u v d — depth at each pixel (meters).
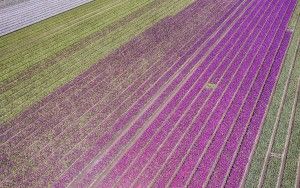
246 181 16.19
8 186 17.41
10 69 28.55
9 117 22.86
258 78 24.16
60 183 17.33
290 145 18.05
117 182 16.92
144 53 29.31
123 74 26.52
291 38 30.00
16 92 25.45
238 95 22.48
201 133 19.47
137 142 19.20
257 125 19.56
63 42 32.25
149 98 23.33
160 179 16.64
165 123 20.56
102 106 23.03
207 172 16.83
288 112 20.48
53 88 25.53
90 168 18.16
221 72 25.39
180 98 22.80
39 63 29.05
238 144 18.45
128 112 22.03
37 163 18.84
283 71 24.83
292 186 15.73
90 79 26.23
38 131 21.33
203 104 21.97
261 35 30.78
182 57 28.22
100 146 19.53
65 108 23.17
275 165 16.94
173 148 18.61
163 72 26.38
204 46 29.67
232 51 28.34
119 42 31.56
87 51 30.36
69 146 19.81
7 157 19.48
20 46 32.03
